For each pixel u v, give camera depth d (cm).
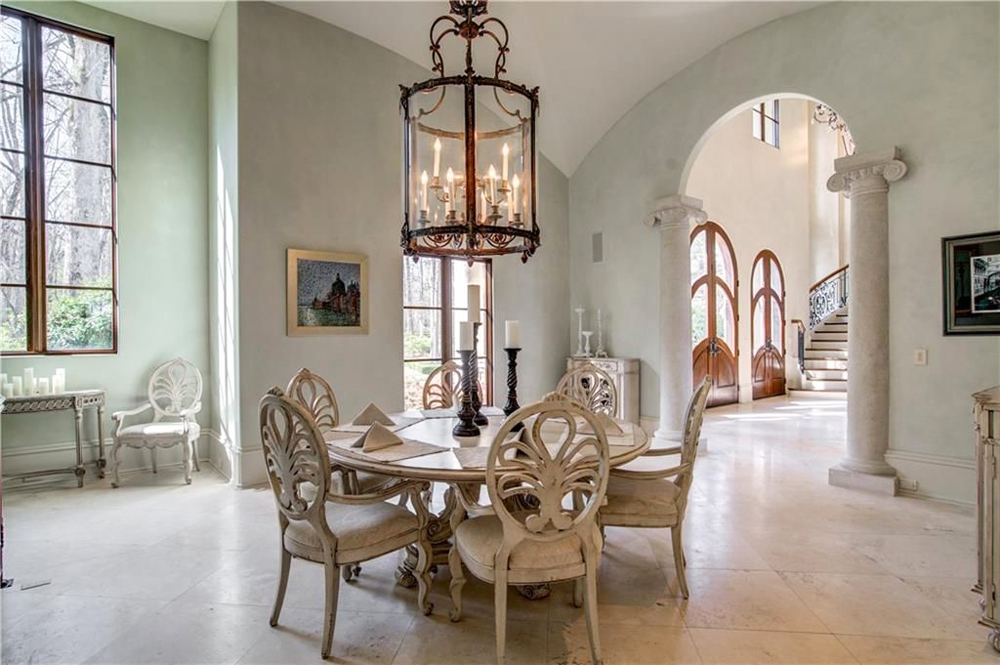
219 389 445
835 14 404
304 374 303
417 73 495
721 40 466
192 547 286
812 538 296
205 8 428
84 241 425
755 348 854
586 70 500
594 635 184
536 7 427
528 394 589
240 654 192
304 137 424
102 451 414
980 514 200
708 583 244
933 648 194
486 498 355
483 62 491
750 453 495
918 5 363
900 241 373
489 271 571
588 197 604
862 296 386
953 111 349
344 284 446
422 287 527
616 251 573
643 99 541
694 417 233
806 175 970
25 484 397
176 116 466
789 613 218
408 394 515
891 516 329
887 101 377
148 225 452
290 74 417
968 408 344
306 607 225
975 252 340
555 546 186
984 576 194
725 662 186
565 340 620
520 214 269
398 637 203
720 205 786
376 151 469
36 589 239
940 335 355
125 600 230
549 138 579
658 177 527
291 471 196
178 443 414
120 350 437
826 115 838
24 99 402
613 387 350
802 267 955
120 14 436
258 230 400
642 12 429
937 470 357
